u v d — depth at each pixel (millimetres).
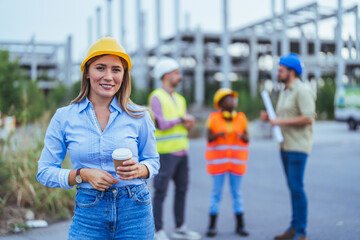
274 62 21438
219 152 4844
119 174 2119
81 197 2244
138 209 2285
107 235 2246
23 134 5695
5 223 4680
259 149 14078
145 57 33156
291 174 4445
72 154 2250
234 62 38438
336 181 8227
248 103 26281
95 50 2234
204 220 5504
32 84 13633
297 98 4441
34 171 5312
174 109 4625
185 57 35719
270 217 5582
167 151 4523
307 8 14844
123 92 2355
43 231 4539
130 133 2309
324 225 5113
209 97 36938
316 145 15195
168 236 4809
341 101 21969
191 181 8398
